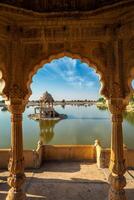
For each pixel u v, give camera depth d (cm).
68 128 3853
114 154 588
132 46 576
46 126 4091
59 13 534
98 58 608
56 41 605
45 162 1108
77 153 1127
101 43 607
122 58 582
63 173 947
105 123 4597
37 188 786
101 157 1021
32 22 569
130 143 2441
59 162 1107
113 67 592
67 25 583
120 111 586
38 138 2931
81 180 863
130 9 505
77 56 621
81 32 593
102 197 714
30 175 923
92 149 1122
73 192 753
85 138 2919
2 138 2931
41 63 621
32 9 537
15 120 591
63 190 770
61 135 3169
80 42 610
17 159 586
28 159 1020
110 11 513
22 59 605
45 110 5119
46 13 533
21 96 594
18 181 580
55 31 594
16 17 547
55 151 1130
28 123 4497
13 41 588
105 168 1007
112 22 570
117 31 566
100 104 11112
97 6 525
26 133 3331
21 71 600
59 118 5184
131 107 6284
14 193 576
